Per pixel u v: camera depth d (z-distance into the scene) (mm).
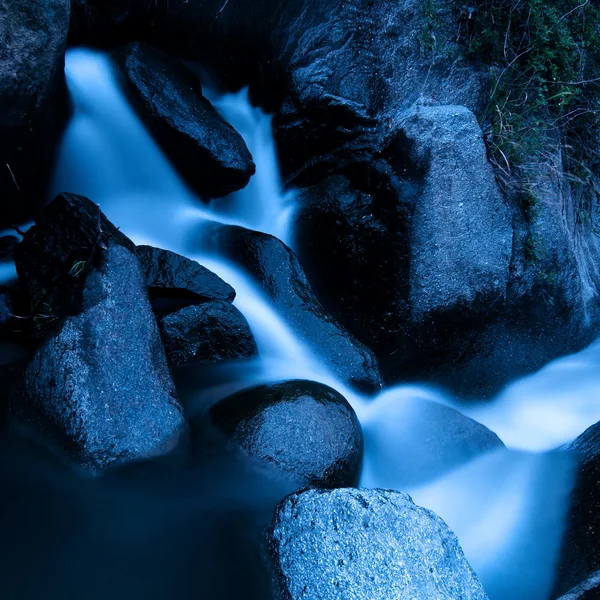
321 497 2900
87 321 3262
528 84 4539
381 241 4320
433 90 4492
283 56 4609
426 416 3760
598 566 3113
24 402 3180
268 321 3967
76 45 4352
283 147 4656
